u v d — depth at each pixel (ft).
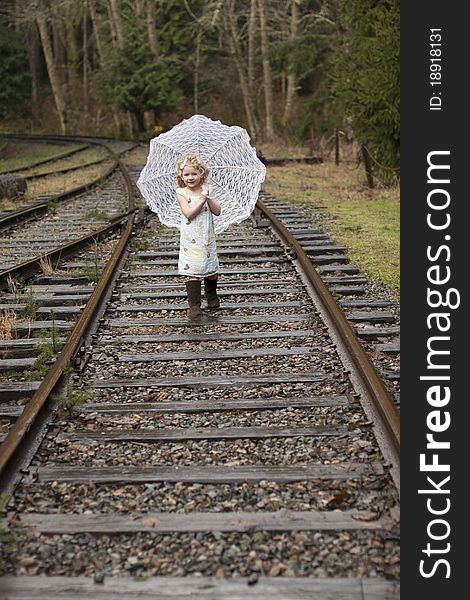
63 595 10.21
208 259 22.25
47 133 182.91
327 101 101.96
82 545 11.43
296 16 107.96
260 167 23.88
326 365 18.29
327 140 91.61
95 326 21.49
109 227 36.70
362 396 16.06
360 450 14.14
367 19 56.34
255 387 17.28
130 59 144.15
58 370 17.06
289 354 19.24
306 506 12.34
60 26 187.52
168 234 36.91
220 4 115.85
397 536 11.48
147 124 149.38
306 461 13.83
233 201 24.08
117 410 16.10
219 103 163.12
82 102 192.03
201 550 11.18
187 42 154.20
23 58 175.94
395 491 12.63
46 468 13.56
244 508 12.31
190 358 19.12
